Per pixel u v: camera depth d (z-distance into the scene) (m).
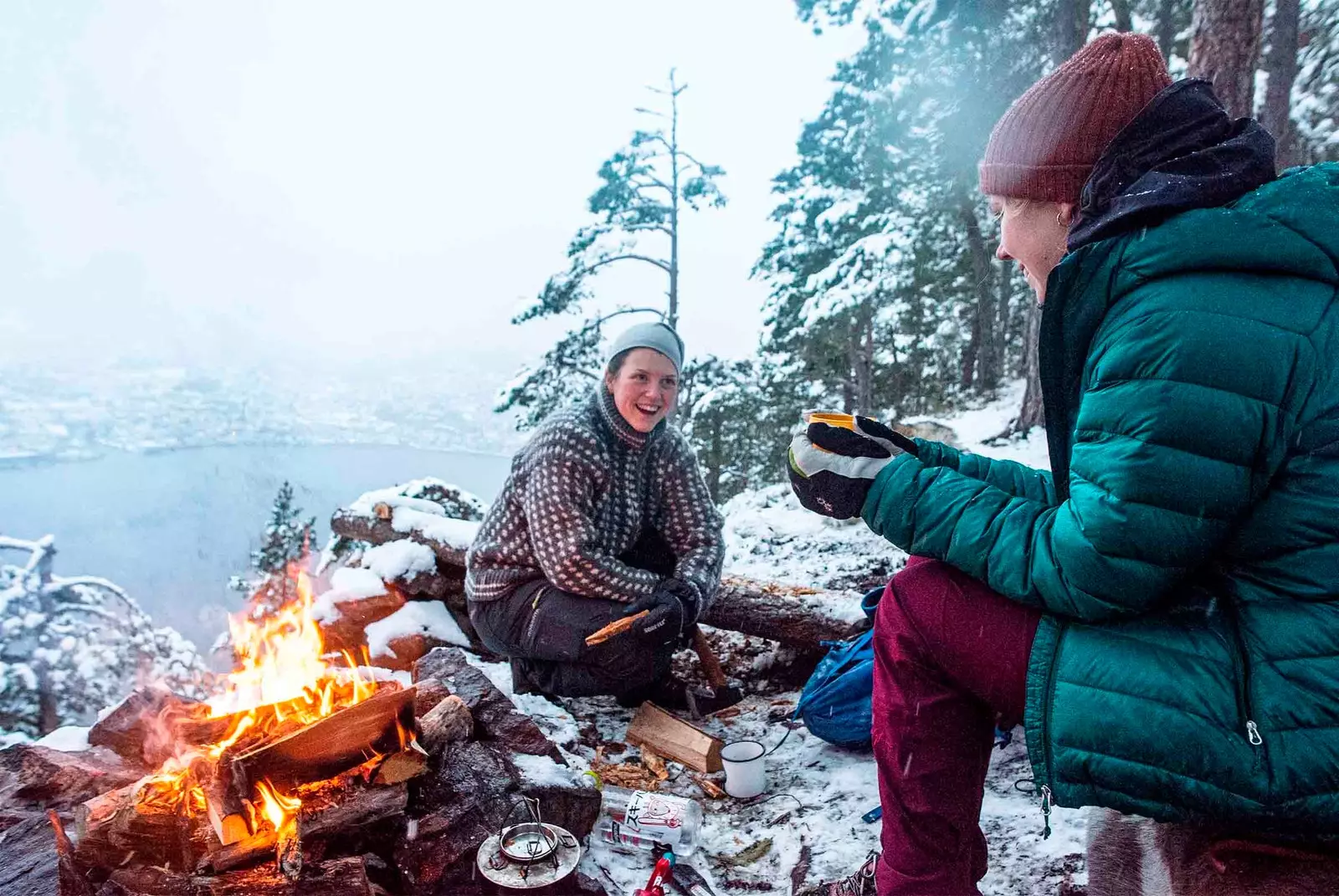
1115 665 1.30
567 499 2.87
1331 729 1.15
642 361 2.92
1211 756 1.21
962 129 12.79
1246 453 1.19
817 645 3.43
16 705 10.41
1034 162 1.51
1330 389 1.18
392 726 1.97
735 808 2.50
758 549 6.07
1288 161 9.35
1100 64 1.45
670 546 3.28
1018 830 2.15
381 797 1.93
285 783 1.86
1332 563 1.18
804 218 17.55
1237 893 1.24
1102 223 1.35
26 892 1.79
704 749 2.72
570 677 2.99
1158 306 1.26
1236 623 1.26
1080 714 1.31
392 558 3.97
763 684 3.49
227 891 1.69
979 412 14.22
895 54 13.69
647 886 2.01
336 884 1.72
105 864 1.80
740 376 18.27
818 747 2.84
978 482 1.51
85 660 10.85
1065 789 1.35
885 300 15.45
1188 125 1.36
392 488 4.78
